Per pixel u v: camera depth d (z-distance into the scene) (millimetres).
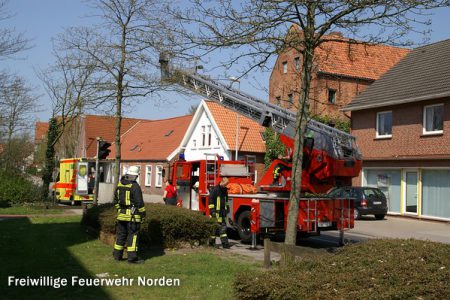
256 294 5062
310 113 9164
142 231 10445
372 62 31703
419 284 4543
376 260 5500
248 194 13867
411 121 23141
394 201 23969
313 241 14039
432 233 17016
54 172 32281
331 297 4598
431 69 24219
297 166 8297
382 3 7027
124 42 14648
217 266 8875
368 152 25547
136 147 47344
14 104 22797
